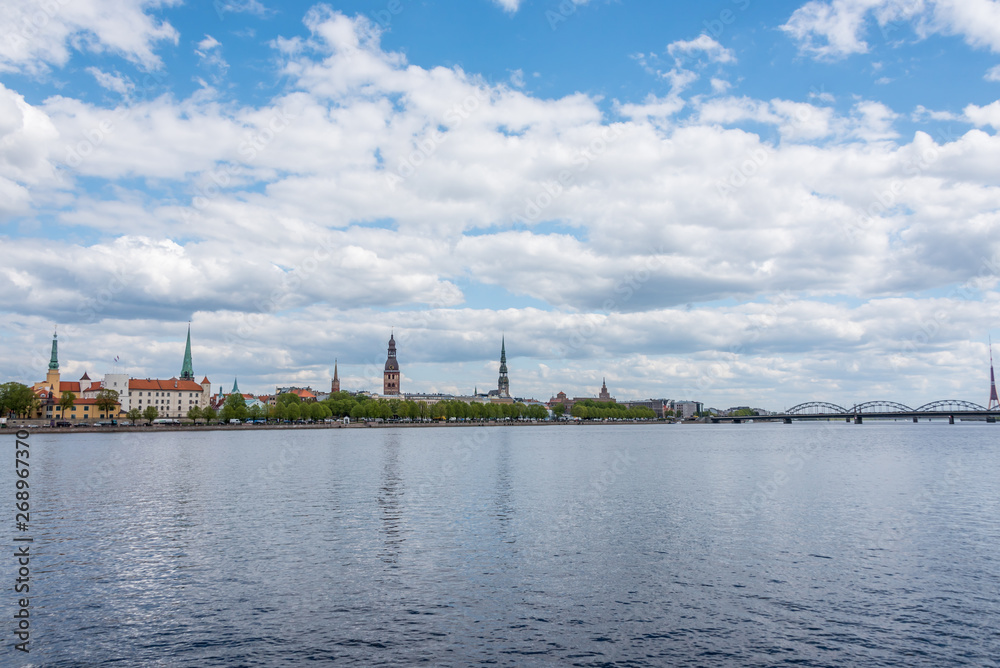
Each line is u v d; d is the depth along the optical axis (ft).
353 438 651.25
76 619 101.24
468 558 135.03
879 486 247.91
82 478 267.39
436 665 86.28
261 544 146.82
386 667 85.66
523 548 143.33
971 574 124.36
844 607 107.04
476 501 207.92
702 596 111.96
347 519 176.35
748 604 108.27
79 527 165.17
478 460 368.68
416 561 132.77
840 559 135.03
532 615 103.19
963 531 161.68
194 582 118.73
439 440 616.80
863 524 170.60
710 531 161.07
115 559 133.90
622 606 107.24
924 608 106.52
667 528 164.66
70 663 86.63
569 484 252.21
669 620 101.40
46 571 125.39
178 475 279.90
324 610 105.09
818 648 91.56
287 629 97.55
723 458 392.47
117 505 199.11
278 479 266.16
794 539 152.56
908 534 158.20
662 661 87.56
